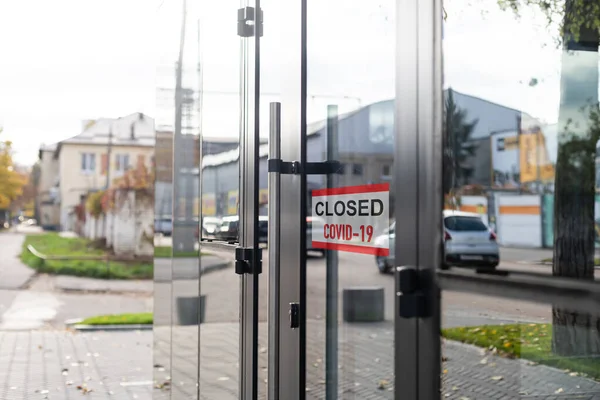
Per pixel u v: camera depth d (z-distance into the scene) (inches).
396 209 78.5
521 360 63.4
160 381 216.1
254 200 121.4
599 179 58.3
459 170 70.2
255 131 121.3
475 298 67.4
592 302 56.9
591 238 58.3
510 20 66.4
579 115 60.7
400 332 77.1
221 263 145.4
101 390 284.7
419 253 74.7
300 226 114.6
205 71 169.5
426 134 74.3
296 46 116.0
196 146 178.4
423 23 75.7
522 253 63.3
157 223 221.0
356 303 97.5
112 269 724.7
